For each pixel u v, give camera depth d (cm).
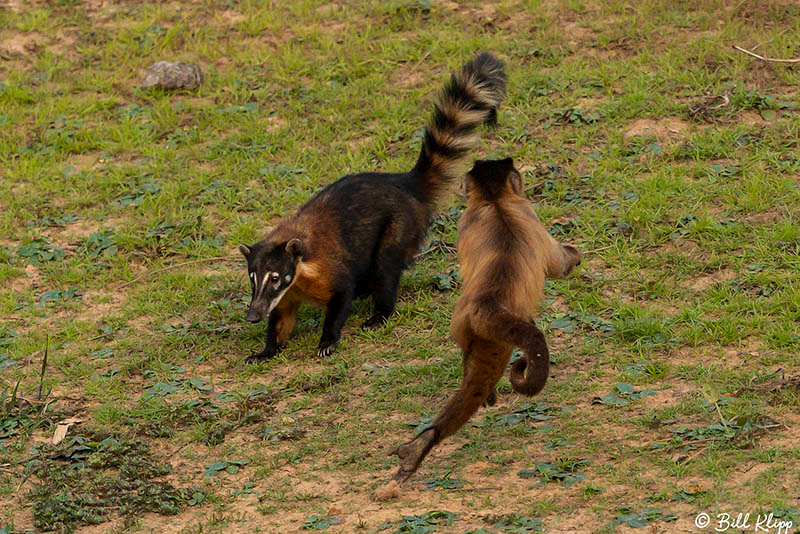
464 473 898
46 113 1761
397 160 1538
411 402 1041
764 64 1616
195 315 1276
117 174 1600
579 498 827
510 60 1741
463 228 912
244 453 980
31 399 1098
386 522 821
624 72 1666
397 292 1248
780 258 1210
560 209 1384
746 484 812
